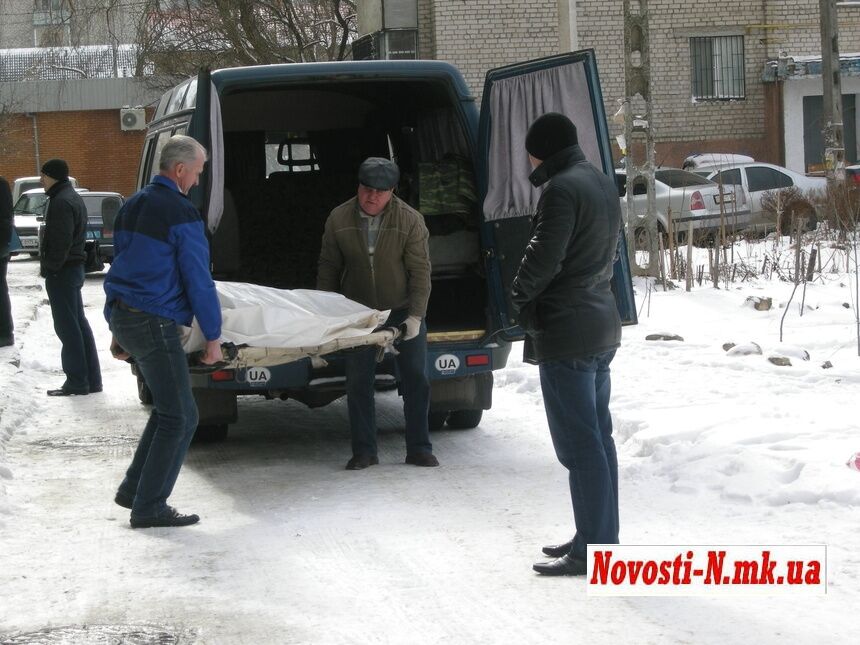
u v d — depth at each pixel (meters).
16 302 19.25
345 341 6.96
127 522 6.44
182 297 6.27
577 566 5.27
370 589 5.16
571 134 5.31
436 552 5.71
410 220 7.62
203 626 4.75
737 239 20.83
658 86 33.12
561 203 5.10
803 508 6.07
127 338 6.24
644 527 5.93
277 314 6.79
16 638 4.64
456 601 4.97
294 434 9.09
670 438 7.52
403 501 6.75
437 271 8.64
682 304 14.14
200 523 6.41
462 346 8.22
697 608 4.79
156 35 26.86
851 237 19.23
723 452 6.97
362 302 7.71
